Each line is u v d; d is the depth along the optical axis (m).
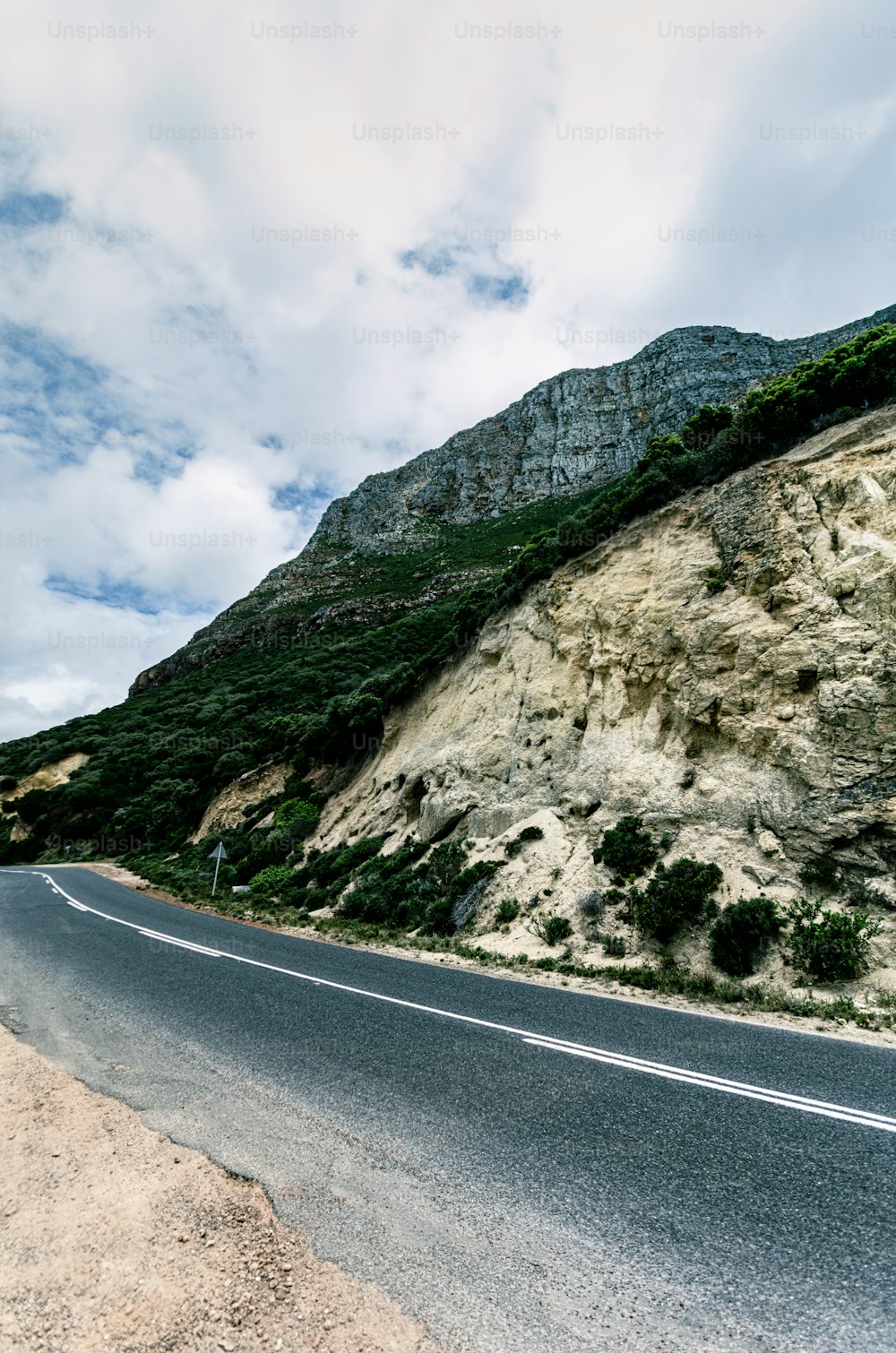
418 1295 2.77
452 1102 4.91
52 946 12.41
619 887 12.07
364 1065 5.77
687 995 8.71
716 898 10.62
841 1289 2.74
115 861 40.03
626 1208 3.42
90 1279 2.92
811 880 10.06
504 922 13.12
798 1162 3.90
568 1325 2.57
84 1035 6.79
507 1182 3.71
